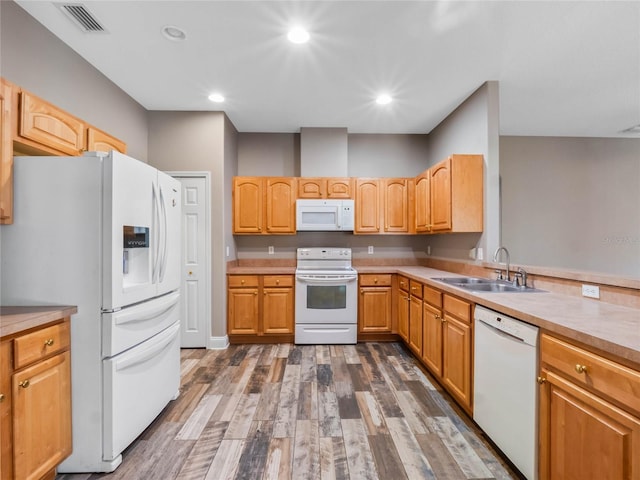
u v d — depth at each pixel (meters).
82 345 1.54
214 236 3.33
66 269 1.55
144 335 1.82
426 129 3.91
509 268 2.35
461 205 2.74
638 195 4.21
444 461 1.62
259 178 3.71
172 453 1.69
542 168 4.15
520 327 1.45
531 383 1.38
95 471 1.54
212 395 2.31
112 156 1.56
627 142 4.19
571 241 4.16
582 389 1.13
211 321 3.34
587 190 4.18
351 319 3.47
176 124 3.28
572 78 2.61
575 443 1.16
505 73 2.53
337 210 3.67
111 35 2.04
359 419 2.00
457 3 1.77
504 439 1.57
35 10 1.80
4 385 1.20
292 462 1.61
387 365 2.89
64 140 1.83
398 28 1.98
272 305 3.46
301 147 3.81
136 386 1.73
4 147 1.47
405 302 3.26
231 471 1.55
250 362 2.95
